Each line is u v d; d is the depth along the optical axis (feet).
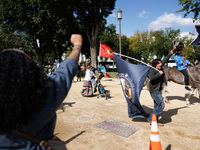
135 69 15.38
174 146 11.64
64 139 12.59
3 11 90.84
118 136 13.10
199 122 16.55
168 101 24.64
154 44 143.95
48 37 104.32
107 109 21.01
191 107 22.22
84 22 85.20
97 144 11.82
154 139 9.45
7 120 2.76
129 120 16.90
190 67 23.04
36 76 3.04
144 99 27.04
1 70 2.81
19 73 2.83
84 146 11.53
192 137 13.08
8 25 93.09
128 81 15.52
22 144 3.05
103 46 34.06
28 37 111.55
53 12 83.76
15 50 3.24
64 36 100.73
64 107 21.84
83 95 29.04
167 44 134.62
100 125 15.43
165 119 17.46
